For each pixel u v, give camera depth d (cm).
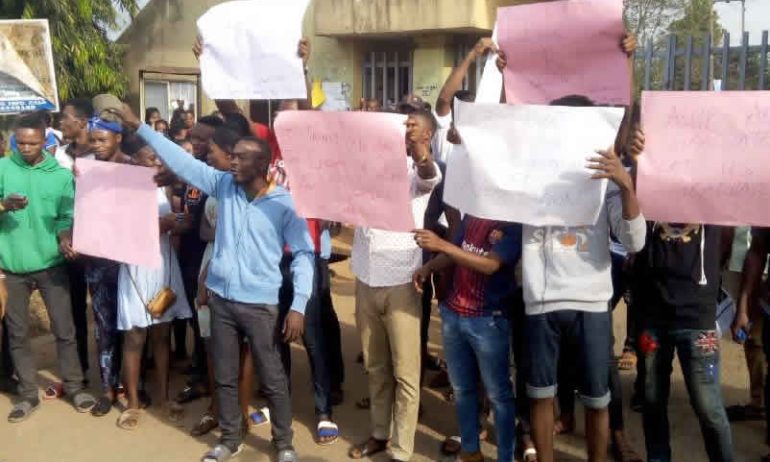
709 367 338
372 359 403
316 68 1207
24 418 469
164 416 475
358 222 347
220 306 393
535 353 328
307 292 385
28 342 478
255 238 384
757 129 288
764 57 702
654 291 345
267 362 394
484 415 444
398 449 392
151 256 424
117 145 466
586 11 333
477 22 1031
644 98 301
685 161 300
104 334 475
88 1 1328
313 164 351
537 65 350
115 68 1429
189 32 1405
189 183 402
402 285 379
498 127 305
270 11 381
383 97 1176
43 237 466
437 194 391
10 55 612
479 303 346
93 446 433
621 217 306
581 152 295
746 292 382
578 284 316
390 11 1083
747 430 434
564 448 417
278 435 405
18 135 457
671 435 430
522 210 306
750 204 295
